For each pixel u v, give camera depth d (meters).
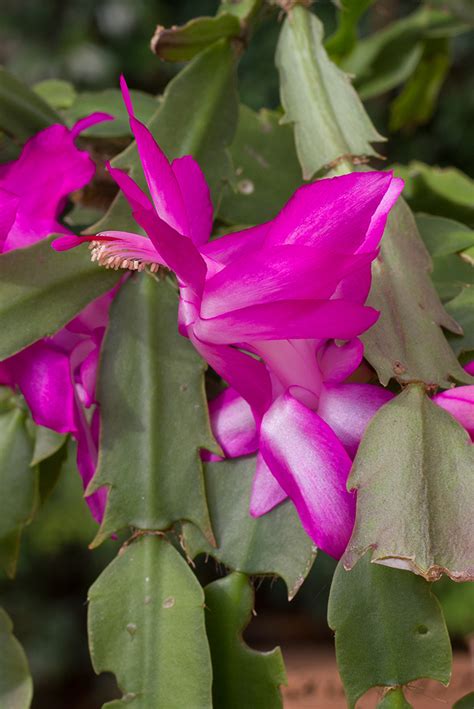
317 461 0.32
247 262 0.31
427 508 0.31
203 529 0.34
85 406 0.36
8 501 0.40
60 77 1.71
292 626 1.54
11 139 0.42
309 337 0.31
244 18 0.39
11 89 0.41
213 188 0.38
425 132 1.78
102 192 0.44
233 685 0.34
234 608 0.34
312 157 0.38
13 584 1.61
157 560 0.34
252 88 1.67
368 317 0.31
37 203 0.36
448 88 1.76
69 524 1.31
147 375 0.35
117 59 1.74
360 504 0.31
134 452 0.35
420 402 0.32
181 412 0.35
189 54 0.39
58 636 1.57
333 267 0.31
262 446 0.33
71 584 1.64
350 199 0.31
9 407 0.41
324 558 1.44
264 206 0.42
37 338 0.35
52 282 0.35
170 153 0.38
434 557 0.31
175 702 0.33
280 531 0.34
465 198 0.45
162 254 0.31
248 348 0.33
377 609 0.33
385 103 1.10
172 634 0.34
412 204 0.45
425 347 0.34
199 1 1.76
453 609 1.13
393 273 0.34
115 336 0.36
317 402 0.33
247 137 0.43
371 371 0.35
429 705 0.53
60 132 0.36
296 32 0.39
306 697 0.54
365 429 0.32
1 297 0.35
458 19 0.51
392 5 0.66
